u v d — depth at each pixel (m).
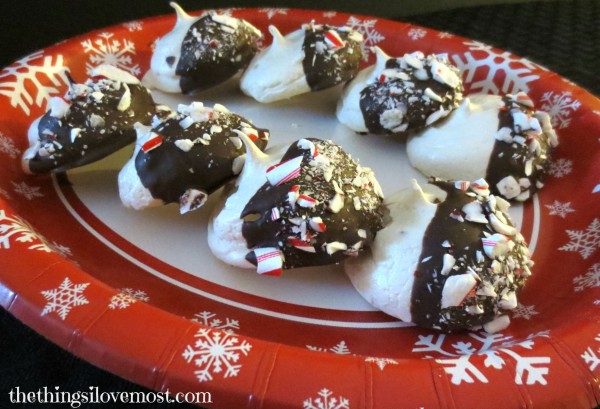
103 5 0.30
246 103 0.23
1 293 0.12
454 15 0.33
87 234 0.17
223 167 0.16
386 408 0.11
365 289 0.15
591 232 0.18
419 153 0.20
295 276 0.16
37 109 0.21
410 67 0.20
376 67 0.21
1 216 0.14
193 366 0.11
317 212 0.14
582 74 0.27
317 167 0.15
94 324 0.12
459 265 0.14
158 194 0.16
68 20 0.29
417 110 0.19
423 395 0.11
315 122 0.22
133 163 0.16
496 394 0.11
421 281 0.14
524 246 0.15
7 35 0.28
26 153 0.18
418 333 0.15
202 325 0.12
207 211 0.18
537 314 0.15
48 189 0.18
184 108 0.17
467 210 0.15
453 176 0.19
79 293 0.12
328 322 0.15
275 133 0.21
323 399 0.11
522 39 0.30
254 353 0.12
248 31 0.22
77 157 0.17
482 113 0.19
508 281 0.14
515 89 0.24
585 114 0.21
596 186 0.19
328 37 0.21
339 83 0.21
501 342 0.14
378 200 0.15
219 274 0.16
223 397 0.11
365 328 0.15
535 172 0.19
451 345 0.14
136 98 0.18
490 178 0.19
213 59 0.21
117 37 0.25
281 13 0.27
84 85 0.18
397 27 0.27
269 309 0.15
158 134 0.16
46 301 0.12
